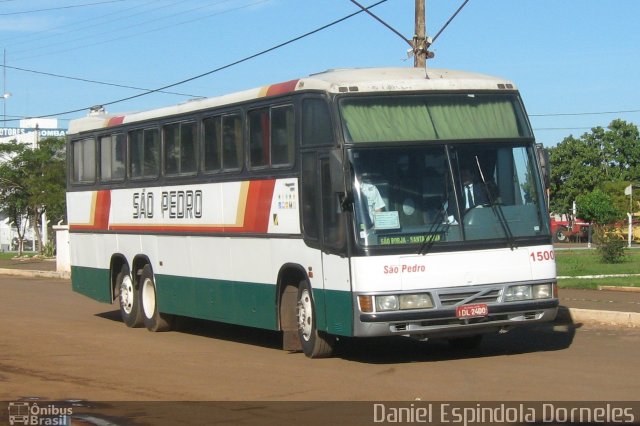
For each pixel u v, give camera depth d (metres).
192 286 15.99
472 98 12.62
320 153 12.41
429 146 12.16
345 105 12.12
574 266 31.38
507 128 12.67
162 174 16.83
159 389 11.14
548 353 13.20
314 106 12.59
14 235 76.88
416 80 12.48
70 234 20.50
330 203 12.27
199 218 15.69
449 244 11.93
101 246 19.16
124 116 18.30
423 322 11.80
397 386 10.84
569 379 10.98
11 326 18.25
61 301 23.98
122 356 14.06
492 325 12.12
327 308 12.43
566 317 17.05
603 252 33.66
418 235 11.84
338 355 13.58
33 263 42.91
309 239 12.73
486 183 12.27
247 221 14.32
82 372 12.53
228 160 14.85
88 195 19.66
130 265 18.03
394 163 12.00
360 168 11.88
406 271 11.74
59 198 49.50
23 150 51.03
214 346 15.23
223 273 15.05
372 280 11.66
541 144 12.80
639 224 61.19
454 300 11.91
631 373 11.35
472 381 11.02
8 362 13.49
